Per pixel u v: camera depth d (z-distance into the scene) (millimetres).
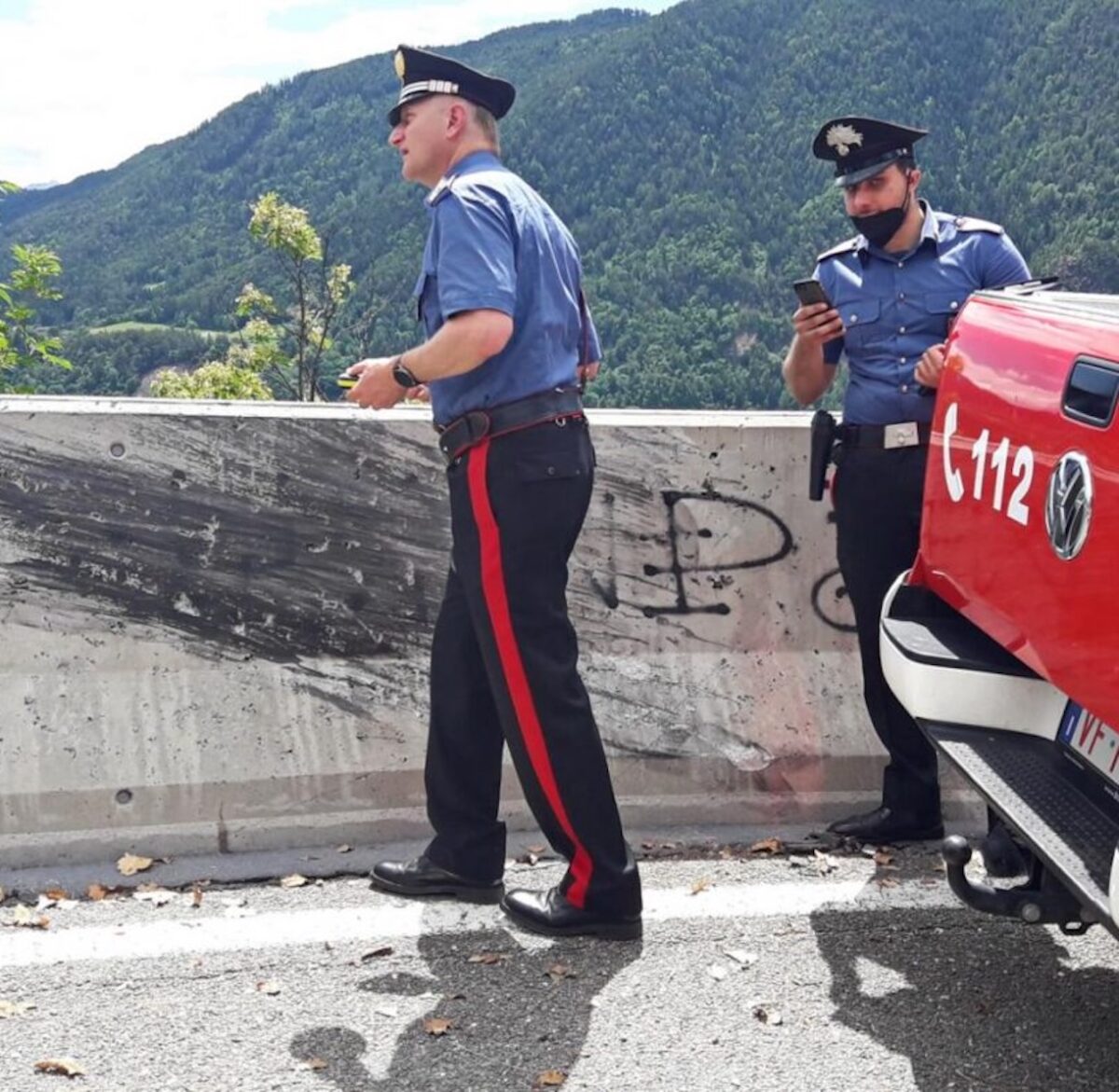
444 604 3631
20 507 3820
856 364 4047
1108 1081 2777
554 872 3846
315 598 4031
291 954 3268
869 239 4016
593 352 3621
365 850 3947
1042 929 3512
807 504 4406
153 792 3852
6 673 3807
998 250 3988
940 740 2896
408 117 3406
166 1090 2645
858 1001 3102
